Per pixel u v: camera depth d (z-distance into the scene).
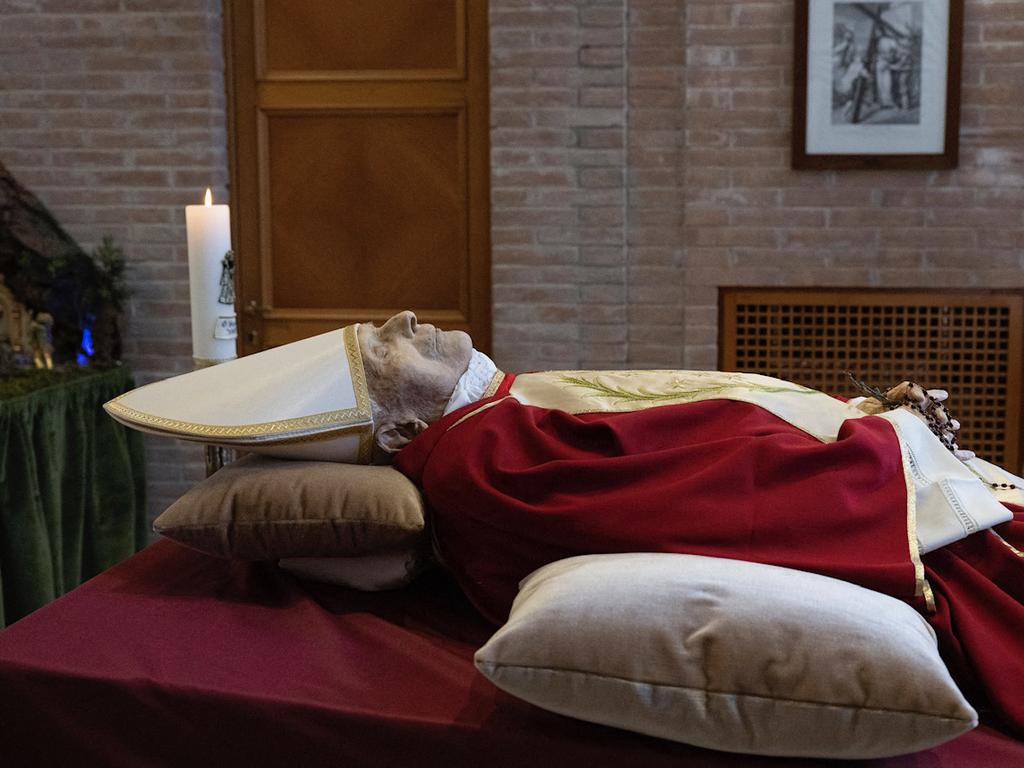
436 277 3.79
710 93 3.51
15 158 3.68
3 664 1.28
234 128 3.77
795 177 3.52
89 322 3.55
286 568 1.61
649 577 1.17
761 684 1.08
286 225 3.81
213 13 3.62
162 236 3.68
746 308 3.61
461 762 1.16
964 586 1.33
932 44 3.42
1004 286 3.49
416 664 1.32
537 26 3.54
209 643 1.36
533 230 3.62
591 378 1.73
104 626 1.40
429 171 3.74
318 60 3.72
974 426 3.59
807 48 3.44
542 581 1.24
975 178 3.46
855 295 3.56
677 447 1.50
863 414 1.67
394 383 1.61
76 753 1.26
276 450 1.57
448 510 1.48
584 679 1.10
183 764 1.24
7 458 2.71
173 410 1.55
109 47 3.63
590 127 3.56
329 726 1.19
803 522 1.33
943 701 1.04
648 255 3.63
